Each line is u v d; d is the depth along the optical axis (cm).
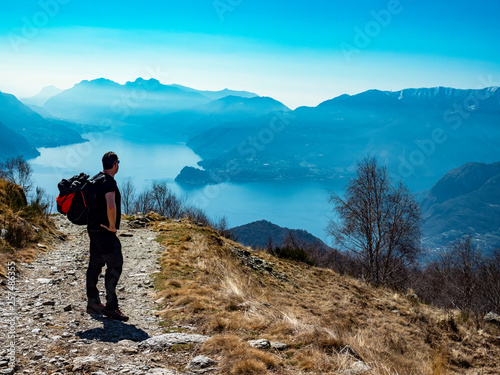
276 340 519
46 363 392
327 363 439
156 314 627
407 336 1022
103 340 479
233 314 620
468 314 1477
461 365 903
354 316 1071
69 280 779
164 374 390
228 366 413
